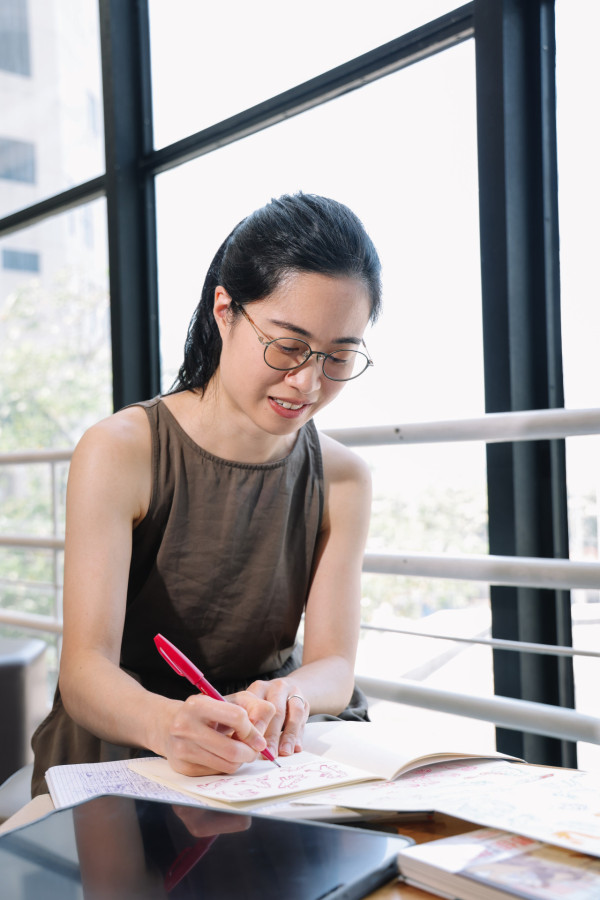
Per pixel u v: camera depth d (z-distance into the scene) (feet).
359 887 1.64
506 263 4.69
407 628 4.61
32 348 8.98
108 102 7.14
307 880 1.64
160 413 3.52
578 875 1.62
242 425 3.45
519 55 4.77
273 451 3.62
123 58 7.16
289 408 3.05
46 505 9.48
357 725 2.90
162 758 2.61
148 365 7.32
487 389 4.82
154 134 7.23
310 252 2.85
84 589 3.16
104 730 2.87
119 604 3.22
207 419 3.50
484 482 5.04
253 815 1.97
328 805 2.08
